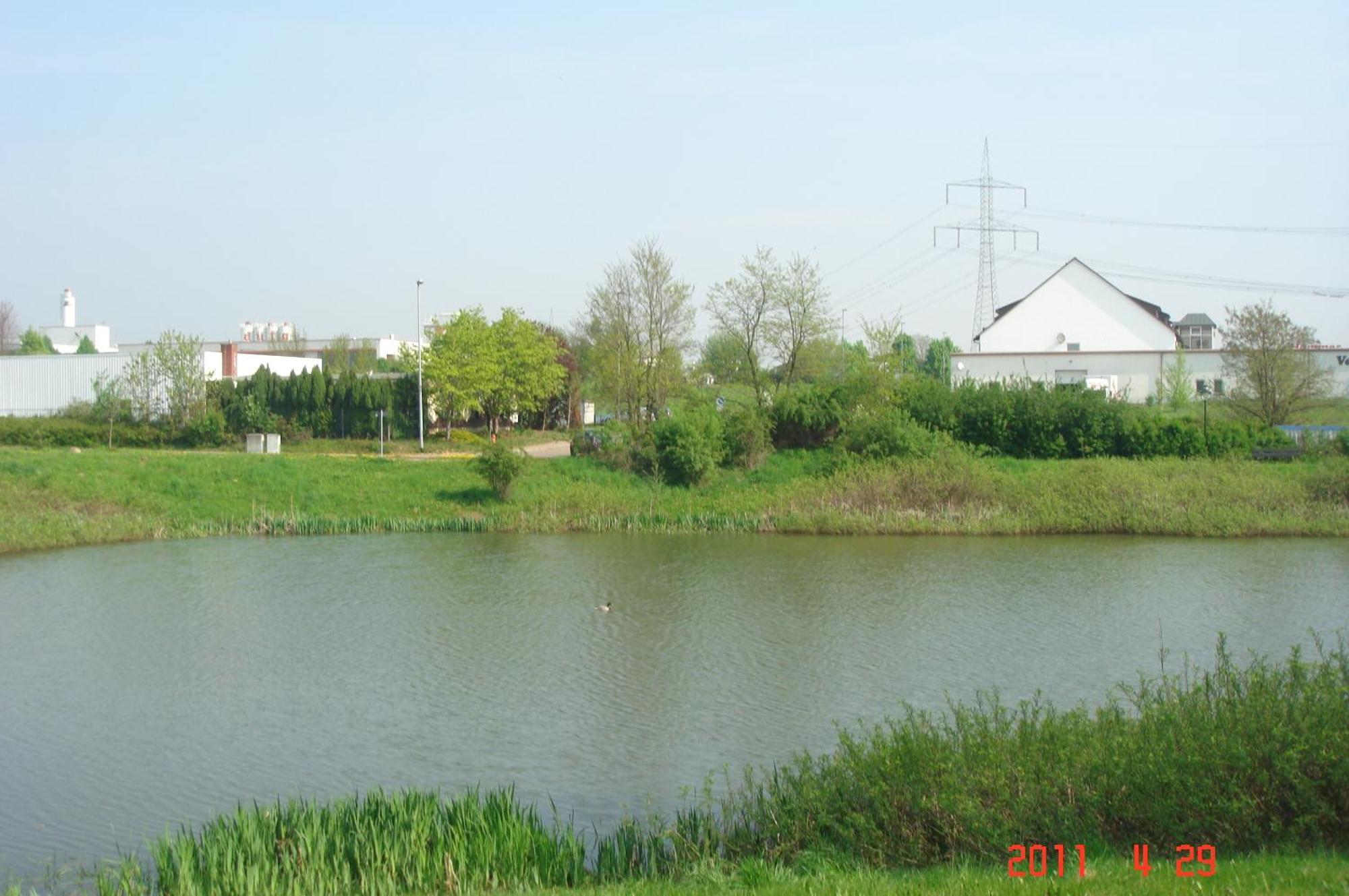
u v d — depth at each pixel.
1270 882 8.73
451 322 63.94
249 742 17.02
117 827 13.91
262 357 73.38
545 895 10.32
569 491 42.59
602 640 22.95
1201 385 66.06
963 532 38.19
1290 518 37.19
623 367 56.34
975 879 9.37
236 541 37.03
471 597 27.44
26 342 102.94
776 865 10.85
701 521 39.91
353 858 11.51
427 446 57.97
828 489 41.72
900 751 12.03
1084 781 11.21
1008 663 20.83
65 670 21.08
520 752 16.45
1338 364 63.03
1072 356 68.19
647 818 13.73
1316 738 10.70
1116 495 39.59
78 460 43.25
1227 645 21.80
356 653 22.09
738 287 57.31
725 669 20.70
